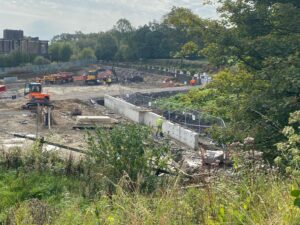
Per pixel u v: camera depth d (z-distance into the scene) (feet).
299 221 11.94
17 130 106.22
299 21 53.93
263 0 58.29
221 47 57.36
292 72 46.37
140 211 15.19
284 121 45.19
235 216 13.23
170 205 15.71
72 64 360.28
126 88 234.38
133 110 135.23
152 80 296.71
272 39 53.16
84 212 21.54
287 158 18.60
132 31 460.55
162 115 132.26
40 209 21.18
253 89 54.70
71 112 140.97
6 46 387.55
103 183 30.73
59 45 392.88
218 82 59.26
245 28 58.03
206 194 16.30
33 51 391.45
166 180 28.58
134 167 32.91
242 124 49.44
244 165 18.26
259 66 57.98
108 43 424.87
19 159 43.47
